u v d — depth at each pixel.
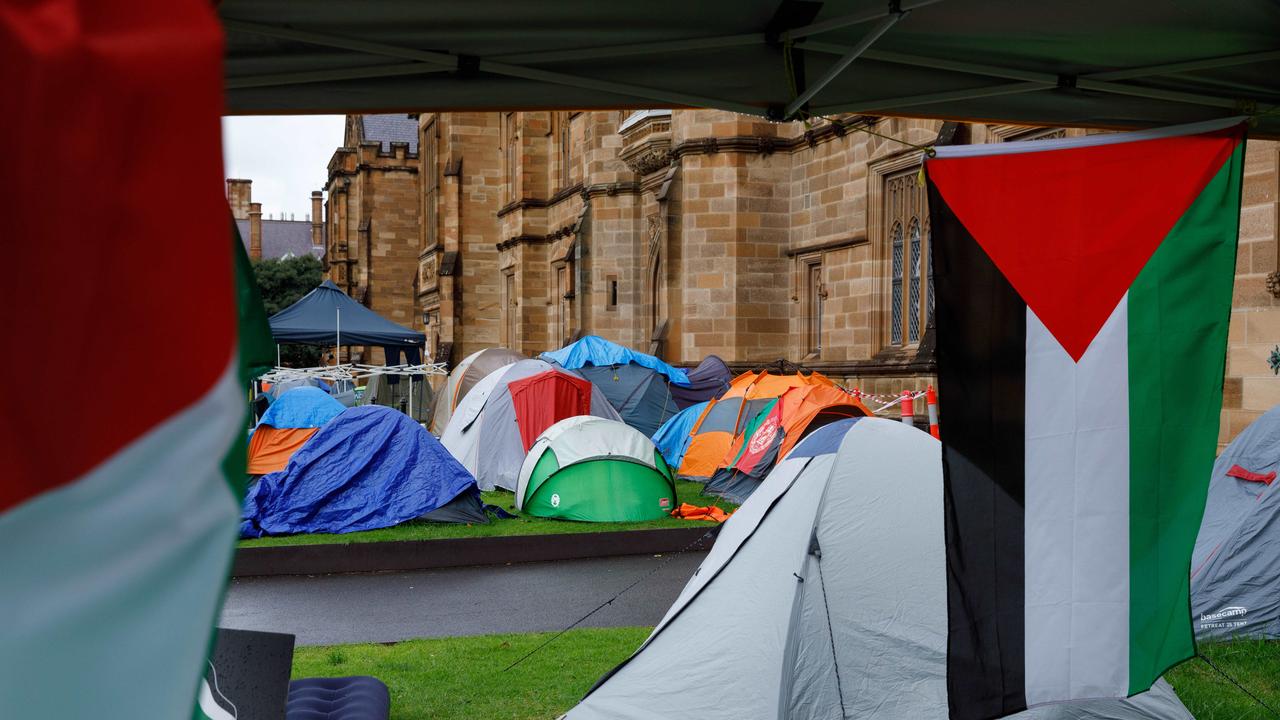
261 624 10.49
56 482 1.27
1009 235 4.98
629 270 35.09
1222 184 5.16
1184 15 4.90
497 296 53.47
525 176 45.12
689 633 6.65
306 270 77.50
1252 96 5.93
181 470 1.35
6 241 1.25
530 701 7.52
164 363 1.33
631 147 30.22
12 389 1.25
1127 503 5.02
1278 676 7.79
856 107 5.96
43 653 1.25
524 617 10.70
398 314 70.44
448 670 8.40
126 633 1.31
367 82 5.36
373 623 10.50
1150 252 5.08
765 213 26.94
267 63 5.05
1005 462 4.93
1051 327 4.99
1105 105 6.10
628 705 6.38
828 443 7.25
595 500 16.11
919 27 5.04
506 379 20.88
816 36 5.12
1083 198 5.04
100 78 1.29
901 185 22.84
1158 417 5.08
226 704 4.92
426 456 15.94
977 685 4.84
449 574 13.30
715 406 19.92
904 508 6.77
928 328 20.64
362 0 4.47
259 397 29.92
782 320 27.06
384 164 70.25
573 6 4.66
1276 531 8.81
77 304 1.28
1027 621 4.91
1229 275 5.16
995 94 5.74
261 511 14.95
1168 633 5.10
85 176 1.28
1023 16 4.93
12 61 1.23
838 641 6.47
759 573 6.71
